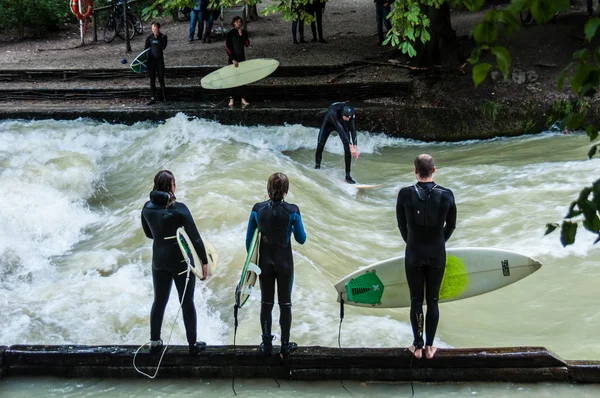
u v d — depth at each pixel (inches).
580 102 606.5
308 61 719.1
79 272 343.9
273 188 214.7
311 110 624.1
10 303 302.8
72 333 282.4
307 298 304.3
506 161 528.4
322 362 229.0
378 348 230.7
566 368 223.1
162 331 281.6
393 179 513.3
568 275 332.2
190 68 712.4
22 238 386.0
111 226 409.7
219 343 278.2
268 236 217.0
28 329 282.5
